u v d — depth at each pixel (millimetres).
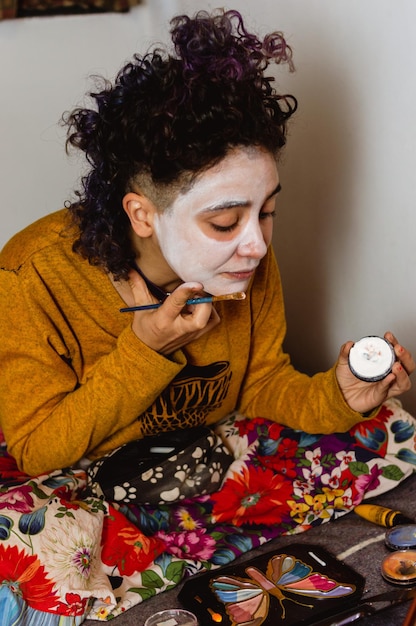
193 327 1332
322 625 1234
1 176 2410
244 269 1321
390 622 1271
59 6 2354
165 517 1521
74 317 1484
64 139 2428
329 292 2025
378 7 1649
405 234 1751
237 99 1214
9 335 1474
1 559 1304
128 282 1450
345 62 1771
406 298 1806
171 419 1576
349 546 1460
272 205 1317
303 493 1577
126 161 1285
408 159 1686
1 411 1542
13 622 1262
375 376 1423
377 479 1593
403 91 1649
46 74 2387
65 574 1312
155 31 2447
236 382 1643
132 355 1397
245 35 1339
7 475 1603
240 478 1587
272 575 1371
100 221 1369
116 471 1523
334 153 1871
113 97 1285
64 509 1385
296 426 1632
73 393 1482
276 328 1685
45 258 1438
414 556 1378
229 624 1267
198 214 1267
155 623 1260
